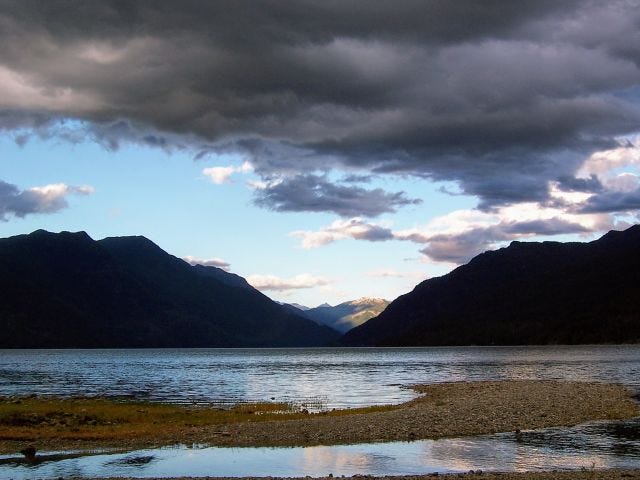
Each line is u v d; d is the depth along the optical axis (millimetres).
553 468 27172
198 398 66312
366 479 25484
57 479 26328
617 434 36469
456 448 32500
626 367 125688
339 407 55938
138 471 28125
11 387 83312
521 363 155875
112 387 84312
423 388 78250
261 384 90875
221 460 30406
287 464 29281
